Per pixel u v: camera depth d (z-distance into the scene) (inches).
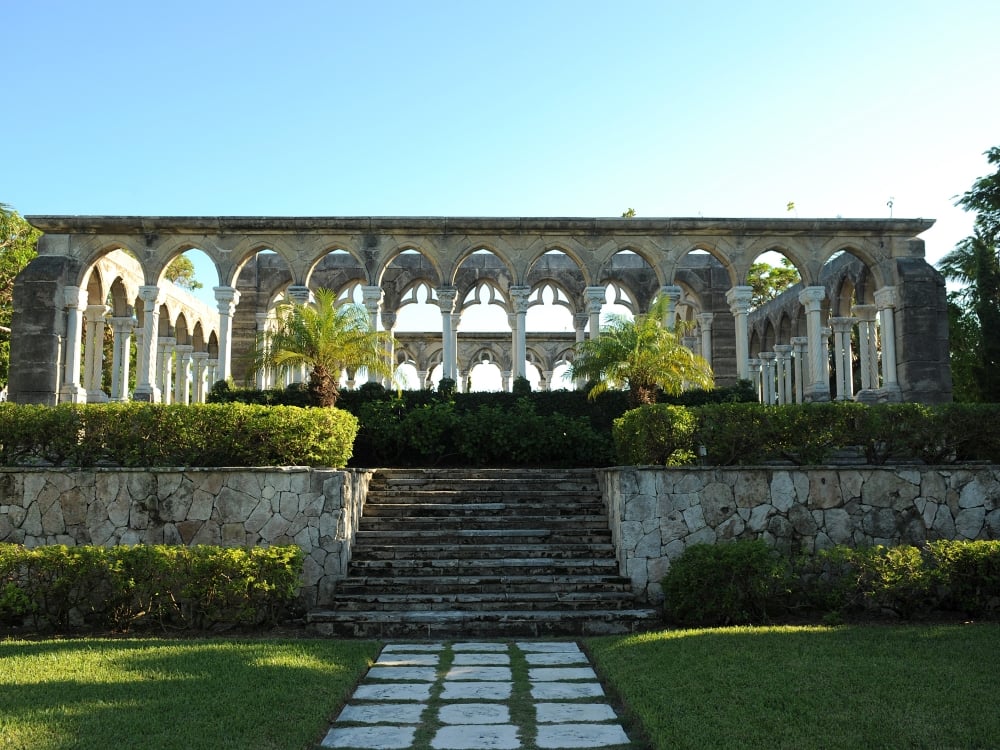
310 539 446.6
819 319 852.6
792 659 319.0
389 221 848.3
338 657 336.8
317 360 762.2
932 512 471.2
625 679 299.1
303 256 851.4
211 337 1232.2
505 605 430.6
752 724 243.4
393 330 1111.0
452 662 343.0
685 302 1214.3
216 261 844.0
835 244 854.5
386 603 430.0
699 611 410.9
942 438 512.7
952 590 416.8
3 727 238.7
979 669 302.2
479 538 500.7
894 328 842.2
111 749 223.6
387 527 517.3
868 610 426.9
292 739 235.6
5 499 458.0
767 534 461.7
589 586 450.9
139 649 345.7
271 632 406.9
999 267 895.1
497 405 784.3
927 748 223.6
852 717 248.1
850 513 467.5
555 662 343.3
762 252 863.7
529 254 866.8
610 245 866.8
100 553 401.1
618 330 778.2
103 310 897.5
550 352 1419.8
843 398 954.1
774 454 509.0
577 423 725.3
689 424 497.4
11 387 792.9
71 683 287.3
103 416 482.6
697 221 853.8
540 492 559.2
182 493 454.3
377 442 717.3
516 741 239.9
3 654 338.6
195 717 252.1
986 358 865.5
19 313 801.6
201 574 396.2
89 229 831.1
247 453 483.2
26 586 399.9
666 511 460.8
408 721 259.6
